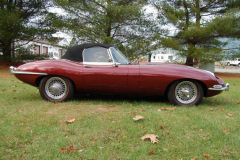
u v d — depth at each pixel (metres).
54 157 2.00
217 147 2.27
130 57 13.54
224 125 2.91
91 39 13.09
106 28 12.53
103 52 4.27
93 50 4.30
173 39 15.27
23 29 14.62
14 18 13.76
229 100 5.07
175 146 2.27
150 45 14.12
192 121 3.04
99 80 4.09
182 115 3.39
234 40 15.87
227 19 12.95
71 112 3.39
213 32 14.22
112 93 4.26
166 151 2.15
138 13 12.53
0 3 15.12
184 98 4.12
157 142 2.33
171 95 4.08
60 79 4.20
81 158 2.00
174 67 4.12
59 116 3.14
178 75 3.96
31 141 2.30
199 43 16.86
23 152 2.07
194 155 2.10
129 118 3.12
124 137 2.44
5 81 7.93
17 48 17.47
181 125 2.86
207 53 14.20
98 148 2.19
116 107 3.86
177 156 2.08
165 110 3.74
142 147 2.21
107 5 12.41
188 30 14.23
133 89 4.10
